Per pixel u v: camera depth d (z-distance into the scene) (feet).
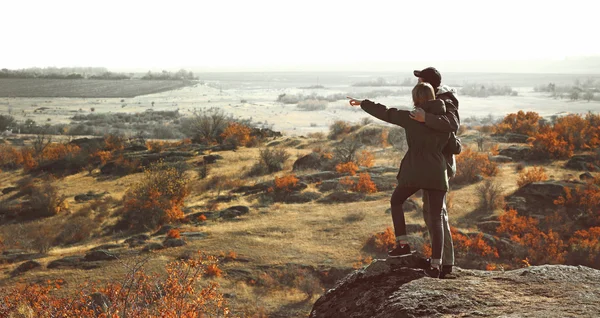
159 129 408.46
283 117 631.15
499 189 136.15
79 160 228.63
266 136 268.82
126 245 118.42
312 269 100.01
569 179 139.85
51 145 257.96
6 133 398.21
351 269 98.63
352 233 116.98
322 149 221.46
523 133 216.95
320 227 123.34
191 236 121.29
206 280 93.66
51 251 129.18
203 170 192.24
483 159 154.51
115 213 160.15
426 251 92.73
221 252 108.78
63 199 170.50
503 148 187.83
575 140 173.68
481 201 127.85
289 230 122.42
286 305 85.92
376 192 148.77
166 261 104.27
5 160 242.99
